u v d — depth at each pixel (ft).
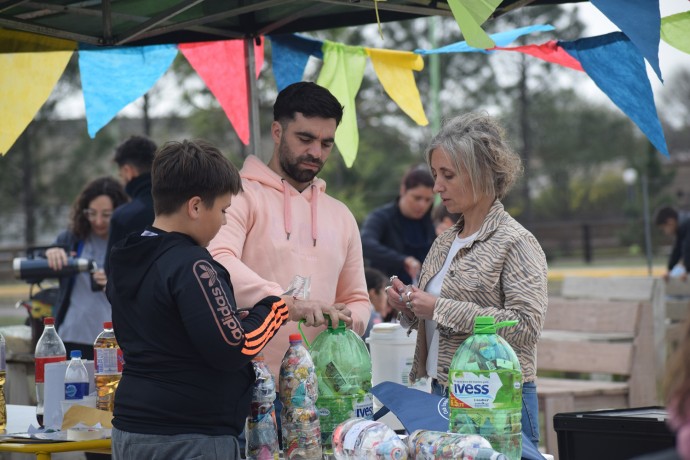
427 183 22.68
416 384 12.38
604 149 143.23
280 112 11.58
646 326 22.89
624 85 13.29
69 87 115.96
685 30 12.60
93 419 11.32
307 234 11.67
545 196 139.03
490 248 10.30
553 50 14.12
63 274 18.57
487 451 8.67
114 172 117.50
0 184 116.98
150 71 15.19
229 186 9.32
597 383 22.72
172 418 8.99
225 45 15.83
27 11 12.85
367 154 103.24
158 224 9.36
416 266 22.31
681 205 111.96
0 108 13.52
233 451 9.20
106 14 13.33
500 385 9.30
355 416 10.64
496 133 10.61
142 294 9.05
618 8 9.64
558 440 10.11
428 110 122.93
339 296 12.41
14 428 12.53
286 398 10.15
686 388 5.91
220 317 8.78
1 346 12.64
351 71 15.89
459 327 10.14
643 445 9.45
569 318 24.72
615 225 120.78
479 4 9.12
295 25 15.08
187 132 105.19
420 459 9.20
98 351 12.15
